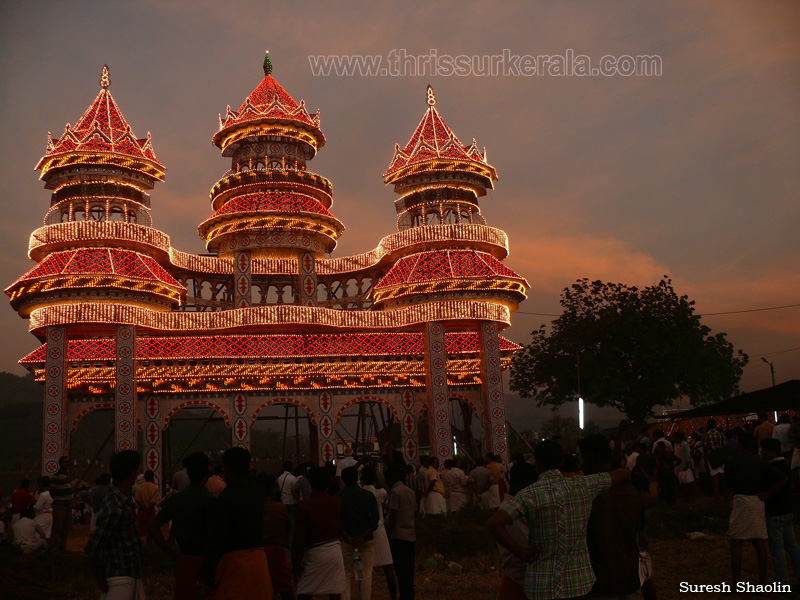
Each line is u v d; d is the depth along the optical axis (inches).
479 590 567.2
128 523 372.2
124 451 385.4
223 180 1620.3
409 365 1434.5
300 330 1441.9
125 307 1314.0
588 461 340.8
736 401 1203.9
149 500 753.6
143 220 1462.8
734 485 496.7
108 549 369.1
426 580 607.2
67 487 794.2
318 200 1667.1
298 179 1631.4
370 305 1704.0
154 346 1330.0
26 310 1371.8
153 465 1310.3
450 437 1376.7
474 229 1526.8
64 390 1277.1
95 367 1309.1
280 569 430.6
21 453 3572.8
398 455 556.1
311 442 1542.8
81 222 1357.0
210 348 1352.1
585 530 298.7
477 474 874.1
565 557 291.6
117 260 1357.0
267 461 2416.3
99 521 366.6
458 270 1472.7
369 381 1428.4
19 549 706.2
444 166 1563.7
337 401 1412.4
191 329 1376.7
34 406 4360.2
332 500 429.1
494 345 1437.0
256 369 1366.9
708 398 2285.9
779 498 491.5
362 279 1712.6
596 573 315.9
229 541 335.6
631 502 325.1
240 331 1418.6
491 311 1440.7
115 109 1505.9
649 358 2025.1
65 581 645.9
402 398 1438.2
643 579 384.8
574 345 2097.7
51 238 1353.3
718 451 936.9
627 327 2086.6
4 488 2262.6
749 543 692.1
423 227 1519.4
